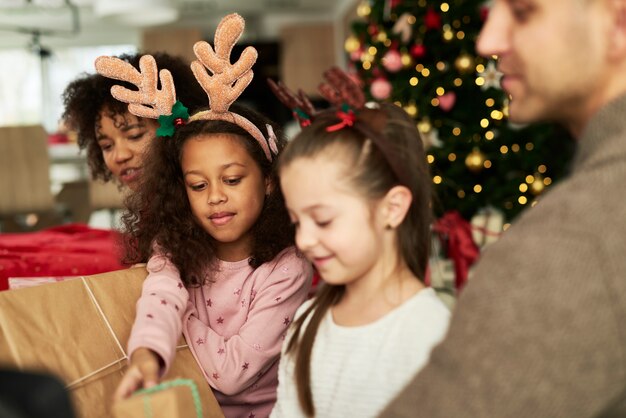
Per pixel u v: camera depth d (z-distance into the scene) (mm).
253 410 1175
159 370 953
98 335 973
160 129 1186
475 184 2803
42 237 2102
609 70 591
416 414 562
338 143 827
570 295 522
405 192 854
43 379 453
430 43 2893
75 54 8281
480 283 564
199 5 7355
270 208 1193
